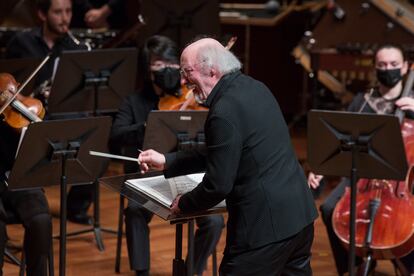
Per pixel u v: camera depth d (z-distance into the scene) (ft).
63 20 55.06
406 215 43.50
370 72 64.75
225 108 32.60
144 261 45.88
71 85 49.80
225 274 34.12
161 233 55.77
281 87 89.51
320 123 40.40
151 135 42.39
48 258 43.06
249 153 33.04
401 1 69.56
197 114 42.42
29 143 37.86
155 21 66.74
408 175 44.52
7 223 43.75
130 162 48.91
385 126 39.27
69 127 38.58
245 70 88.17
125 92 51.80
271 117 33.73
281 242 33.42
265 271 33.60
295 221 33.55
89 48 56.44
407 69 49.55
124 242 53.98
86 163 39.91
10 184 38.52
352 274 41.45
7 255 49.29
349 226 43.06
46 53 55.62
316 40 68.23
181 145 42.70
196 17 67.26
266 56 88.69
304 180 34.94
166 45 47.09
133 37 66.08
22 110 41.70
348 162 40.81
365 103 48.55
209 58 33.37
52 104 49.75
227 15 87.81
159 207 33.58
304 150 78.07
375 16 67.62
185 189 35.22
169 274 48.91
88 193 57.26
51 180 39.45
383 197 44.57
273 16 86.94
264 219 33.09
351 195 40.91
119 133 47.78
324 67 66.44
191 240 36.73
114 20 71.46
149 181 36.09
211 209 34.01
